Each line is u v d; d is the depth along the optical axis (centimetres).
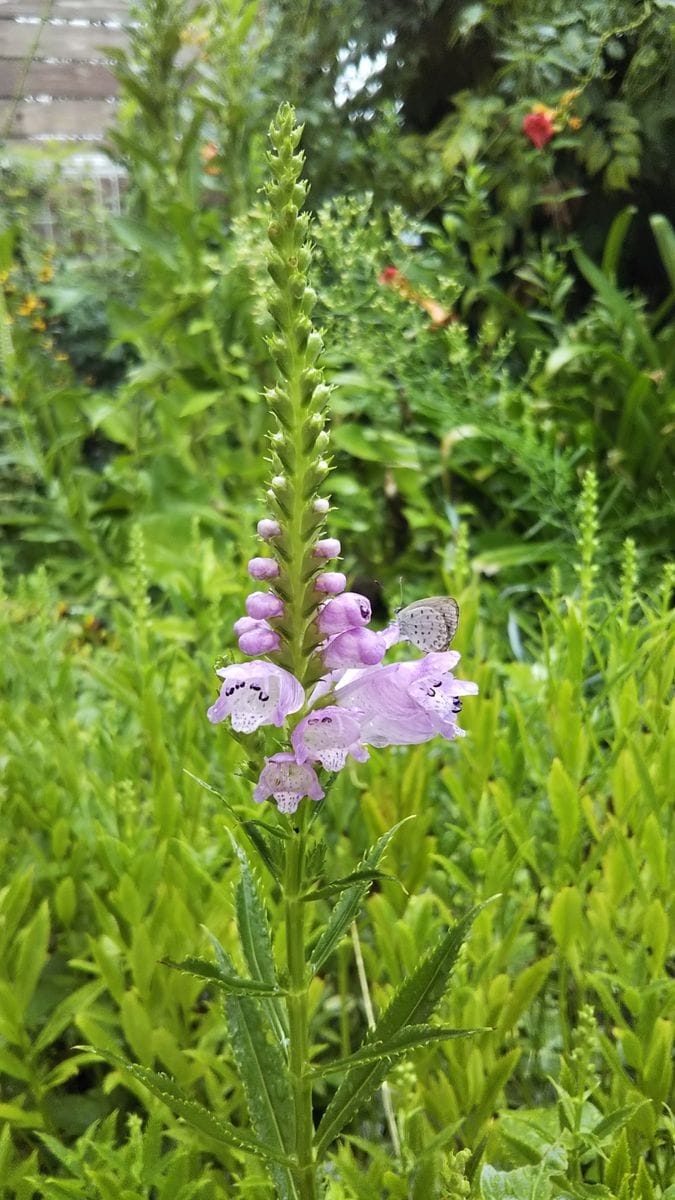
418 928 32
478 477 71
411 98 95
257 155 76
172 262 76
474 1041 29
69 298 86
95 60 105
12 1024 30
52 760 42
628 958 32
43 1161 32
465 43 87
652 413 67
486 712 37
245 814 32
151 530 72
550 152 80
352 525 69
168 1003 32
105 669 48
